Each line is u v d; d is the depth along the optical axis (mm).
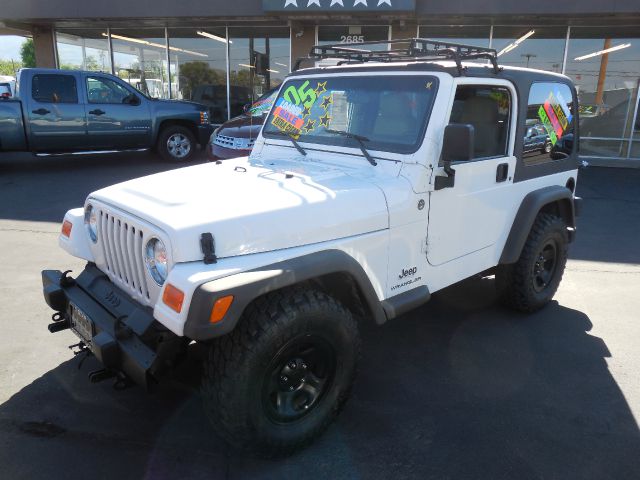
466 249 3566
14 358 3578
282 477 2598
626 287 5230
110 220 2797
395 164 3121
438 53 3285
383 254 2973
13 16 12898
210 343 2527
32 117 10008
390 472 2645
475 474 2639
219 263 2340
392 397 3277
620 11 10883
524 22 12320
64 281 3068
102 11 12633
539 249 4227
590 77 12961
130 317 2605
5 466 2613
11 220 6953
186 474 2602
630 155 13117
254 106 9617
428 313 4512
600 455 2791
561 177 4422
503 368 3643
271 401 2570
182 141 11773
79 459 2680
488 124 3535
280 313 2414
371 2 11266
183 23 13617
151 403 3156
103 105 10641
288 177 3012
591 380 3508
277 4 11602
